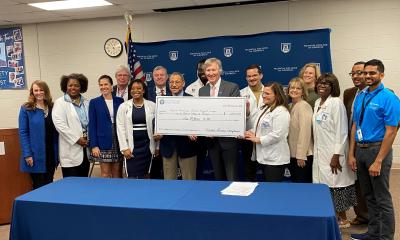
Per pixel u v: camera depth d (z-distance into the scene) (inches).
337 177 115.6
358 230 125.0
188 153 129.3
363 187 108.9
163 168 132.6
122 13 225.0
